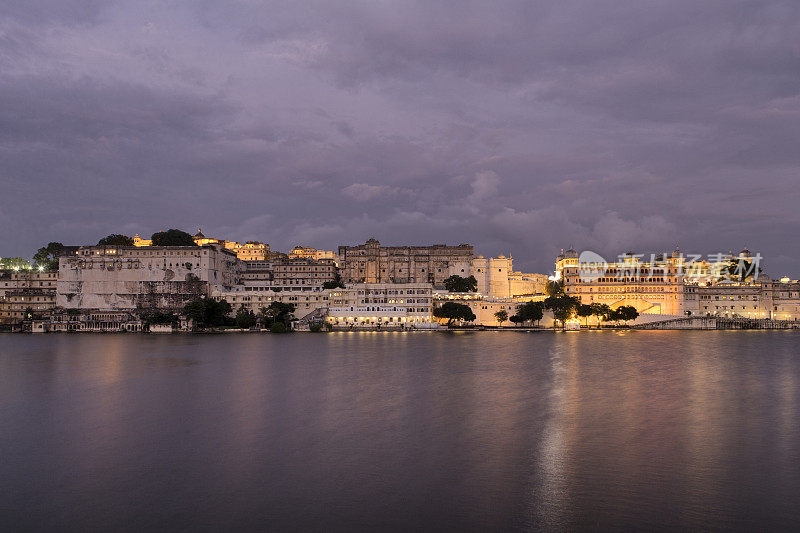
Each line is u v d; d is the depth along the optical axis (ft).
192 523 156.87
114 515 161.89
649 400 306.76
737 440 229.04
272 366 434.30
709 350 556.10
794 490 177.27
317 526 154.92
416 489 178.19
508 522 156.46
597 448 218.18
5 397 314.35
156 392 327.88
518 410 281.54
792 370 417.08
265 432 240.53
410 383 357.61
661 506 165.99
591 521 156.97
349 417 266.57
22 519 159.94
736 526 154.10
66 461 204.85
